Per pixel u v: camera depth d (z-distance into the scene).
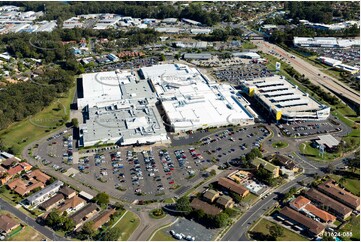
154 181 197.50
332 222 168.25
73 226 165.00
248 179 196.38
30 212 177.38
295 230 163.38
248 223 167.38
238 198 179.62
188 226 166.12
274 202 180.25
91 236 160.88
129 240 158.62
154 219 170.38
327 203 176.25
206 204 174.88
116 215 171.62
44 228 166.75
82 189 192.25
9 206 181.88
